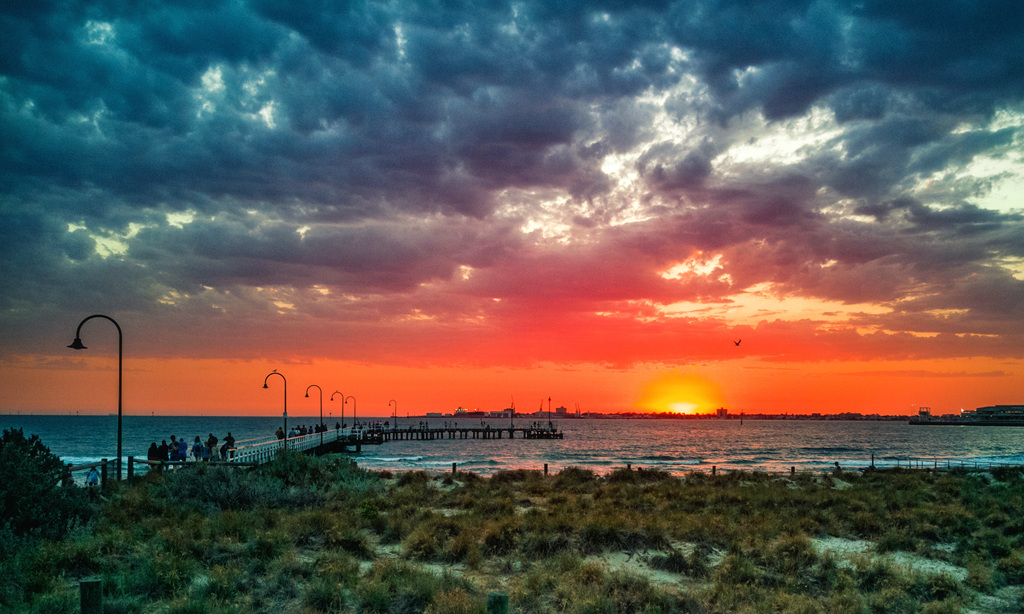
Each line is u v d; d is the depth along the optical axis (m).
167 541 13.96
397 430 127.44
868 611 11.77
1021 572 14.61
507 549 15.55
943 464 64.38
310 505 21.66
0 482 13.93
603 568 13.88
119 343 25.22
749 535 16.88
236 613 10.23
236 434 166.12
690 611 11.47
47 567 11.95
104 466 21.94
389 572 12.75
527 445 113.31
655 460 70.50
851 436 173.38
